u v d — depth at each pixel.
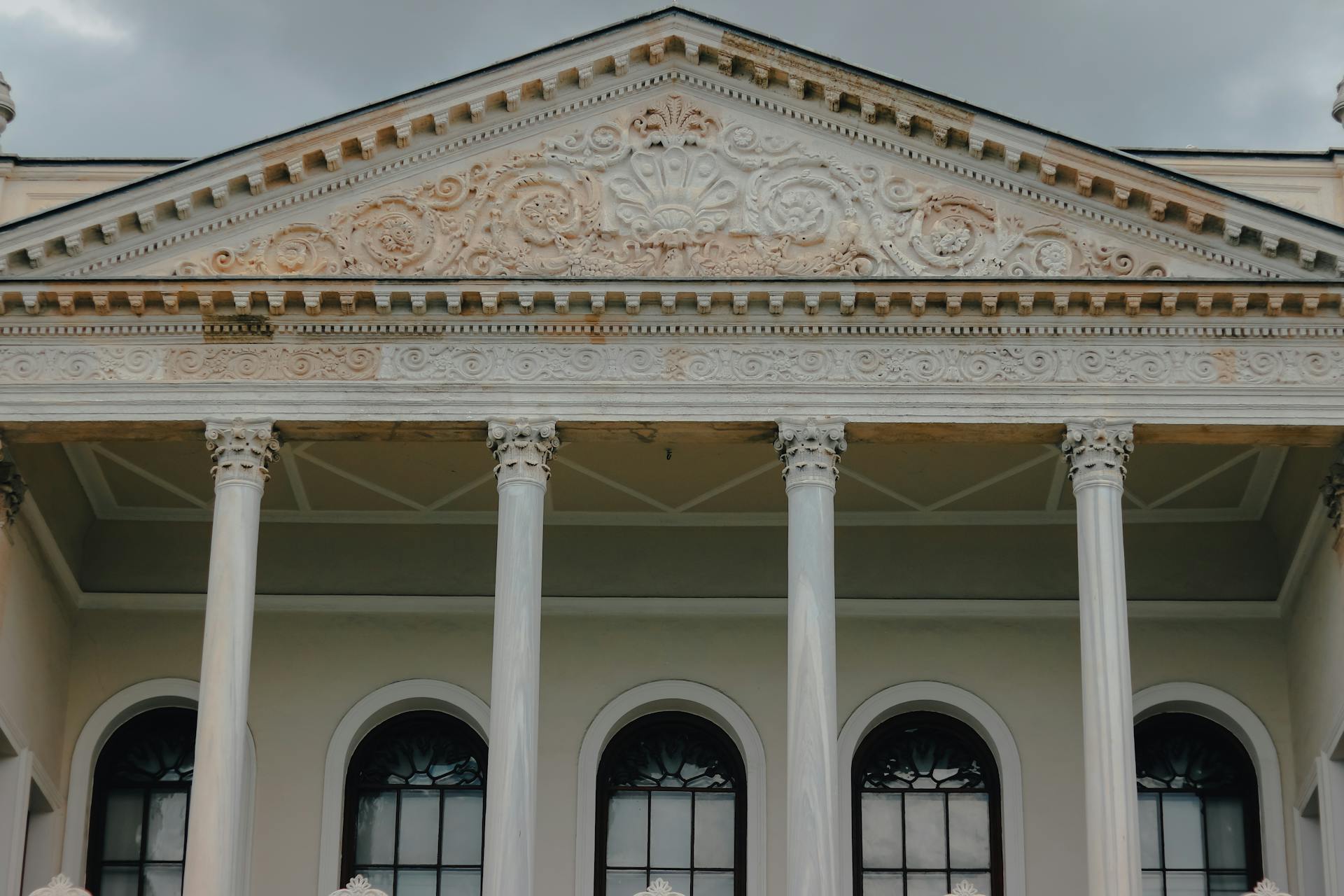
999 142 34.19
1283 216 33.53
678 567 39.38
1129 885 30.77
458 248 34.34
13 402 33.59
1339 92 36.81
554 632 39.06
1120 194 34.00
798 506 32.94
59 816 37.53
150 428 33.66
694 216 34.47
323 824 37.78
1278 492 37.75
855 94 34.53
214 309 33.84
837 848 31.36
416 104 34.44
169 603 38.94
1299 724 37.72
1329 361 33.66
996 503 39.03
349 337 33.88
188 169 34.06
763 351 33.75
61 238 33.84
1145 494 38.62
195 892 30.86
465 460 37.47
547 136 34.88
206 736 31.62
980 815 38.78
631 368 33.66
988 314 33.72
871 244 34.28
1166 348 33.72
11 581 35.38
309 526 39.53
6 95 36.97
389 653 38.94
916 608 39.12
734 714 38.53
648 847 38.59
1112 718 31.61
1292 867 37.56
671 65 35.06
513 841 31.03
